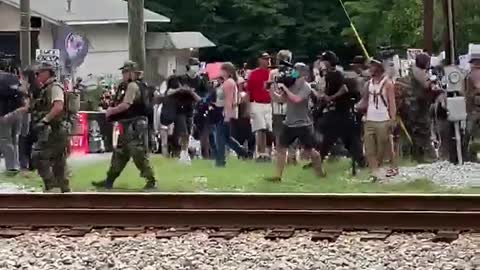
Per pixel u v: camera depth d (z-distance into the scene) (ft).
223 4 178.40
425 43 94.84
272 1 176.76
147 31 171.32
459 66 61.00
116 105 47.60
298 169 55.72
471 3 132.46
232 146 59.82
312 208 37.55
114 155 47.78
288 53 55.88
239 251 31.42
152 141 66.80
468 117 56.54
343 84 51.98
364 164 53.93
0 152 56.65
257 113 60.59
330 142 52.42
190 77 62.23
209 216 35.88
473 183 49.85
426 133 57.82
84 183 50.37
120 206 38.34
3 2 119.55
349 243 32.63
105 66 135.74
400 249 31.55
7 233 34.53
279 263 29.40
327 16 177.88
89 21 131.64
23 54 75.00
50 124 43.52
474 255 30.66
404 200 37.47
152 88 66.23
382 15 160.25
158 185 49.32
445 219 34.99
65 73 78.89
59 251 31.48
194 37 151.43
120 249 31.76
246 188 48.29
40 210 36.27
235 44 178.19
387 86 50.85
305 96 50.72
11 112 54.19
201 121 62.13
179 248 31.86
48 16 123.34
